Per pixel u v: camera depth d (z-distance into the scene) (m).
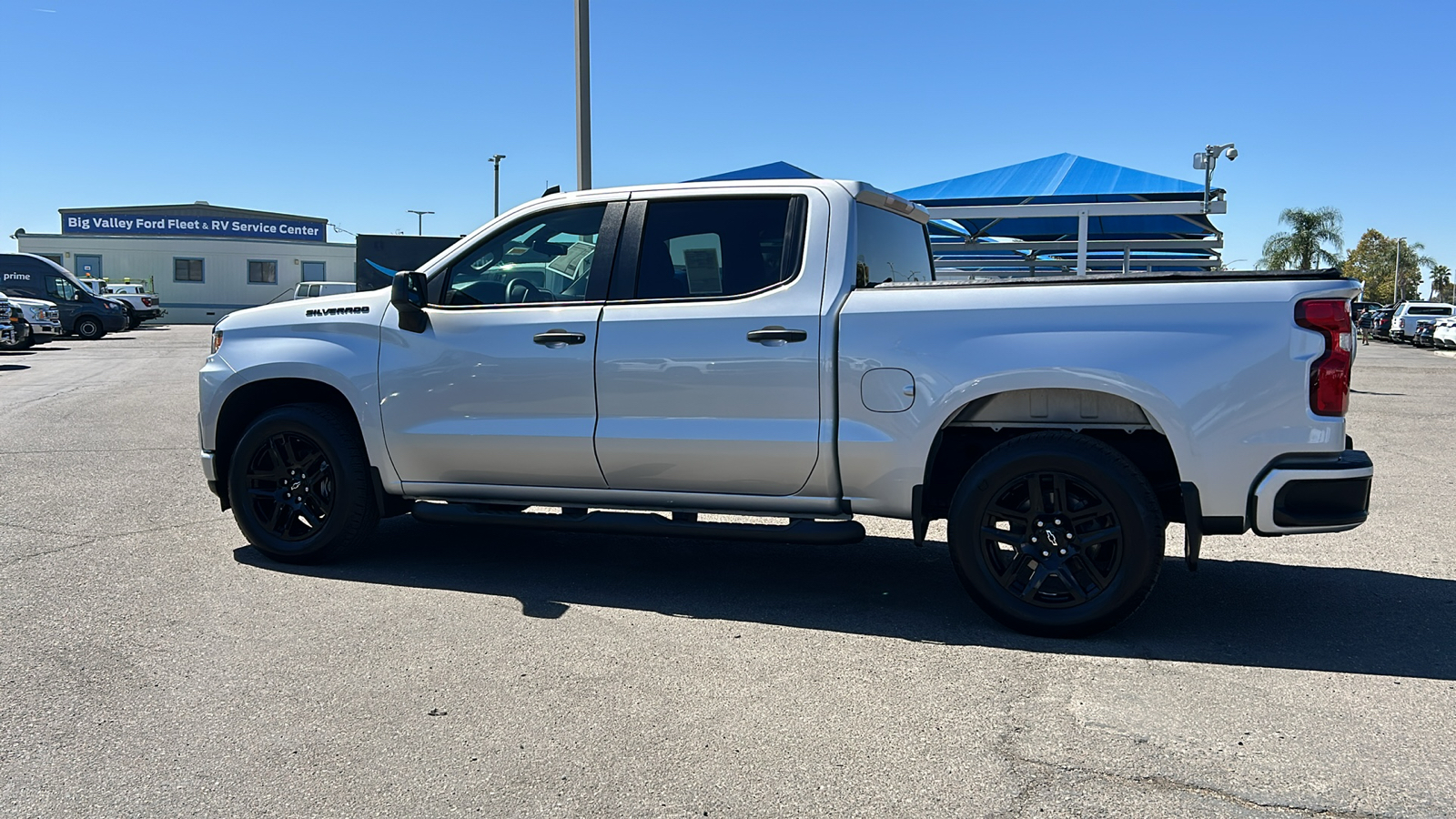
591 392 4.87
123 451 9.38
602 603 4.84
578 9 10.45
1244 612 4.72
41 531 6.20
